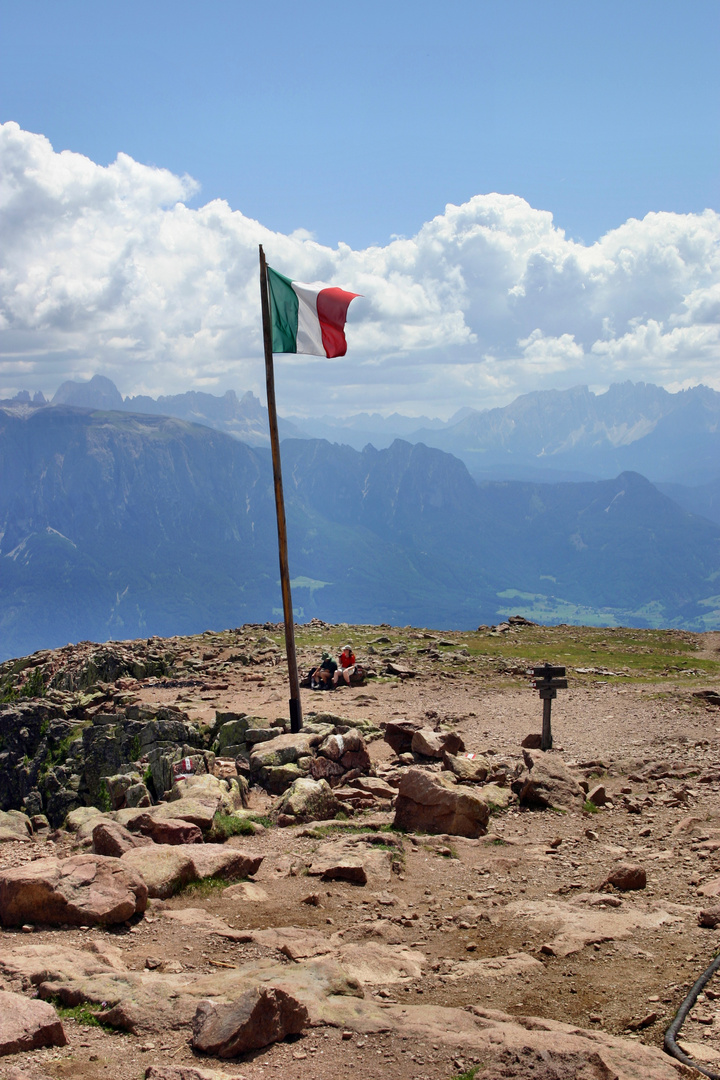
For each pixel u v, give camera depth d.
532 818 16.98
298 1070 6.62
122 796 22.55
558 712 29.75
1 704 35.19
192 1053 6.86
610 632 53.41
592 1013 8.04
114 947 9.19
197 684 36.22
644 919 10.70
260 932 9.78
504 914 11.05
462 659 41.28
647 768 21.70
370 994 8.38
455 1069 6.64
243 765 20.28
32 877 9.98
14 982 8.06
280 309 22.91
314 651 43.72
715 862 13.39
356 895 11.66
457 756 20.78
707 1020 7.75
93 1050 6.85
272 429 23.17
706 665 41.06
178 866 11.53
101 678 38.75
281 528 23.41
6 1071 6.33
